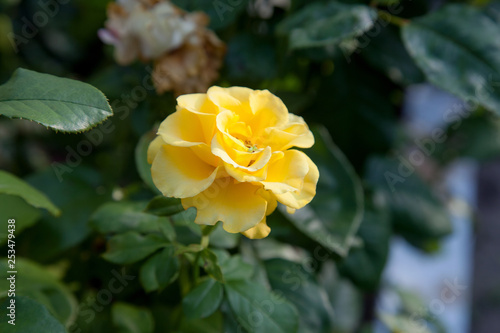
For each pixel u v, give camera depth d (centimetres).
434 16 48
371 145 54
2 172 41
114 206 41
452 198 70
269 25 53
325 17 46
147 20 46
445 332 62
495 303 104
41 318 33
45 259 46
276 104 33
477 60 46
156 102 50
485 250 112
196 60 47
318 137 47
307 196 32
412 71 52
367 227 51
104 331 47
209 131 31
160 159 31
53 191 49
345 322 57
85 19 71
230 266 38
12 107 31
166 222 38
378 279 50
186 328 41
